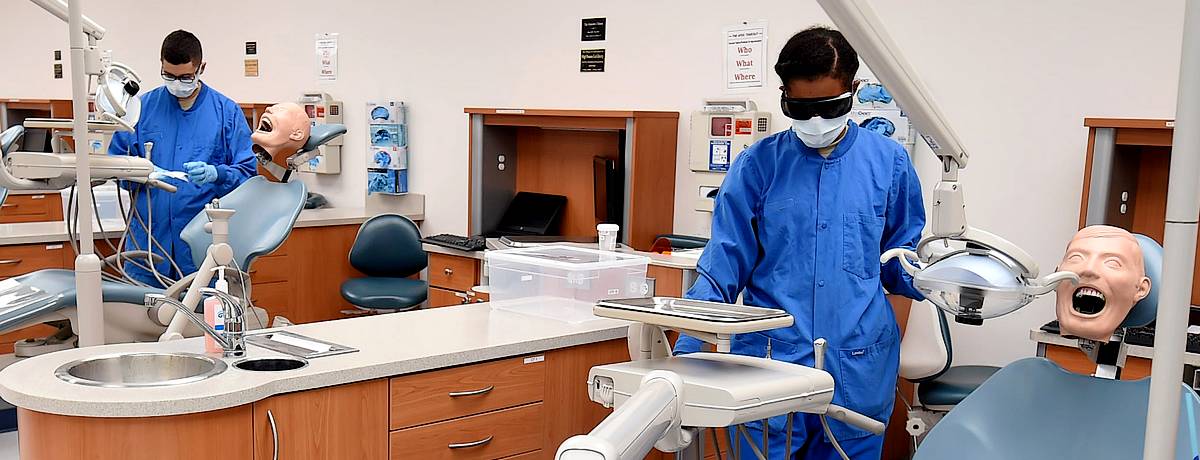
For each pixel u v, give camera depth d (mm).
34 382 2205
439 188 5699
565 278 2979
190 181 3934
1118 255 1599
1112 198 3236
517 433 2766
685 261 3910
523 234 5000
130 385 2195
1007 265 1445
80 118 2562
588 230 4992
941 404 3318
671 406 1274
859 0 1177
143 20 7605
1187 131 915
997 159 3787
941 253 1536
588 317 2971
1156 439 968
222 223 2678
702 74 4547
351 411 2418
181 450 2150
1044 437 1679
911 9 3965
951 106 3883
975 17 3807
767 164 2506
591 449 958
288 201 3238
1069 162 3627
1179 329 944
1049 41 3648
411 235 5258
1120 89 3514
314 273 5477
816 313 2439
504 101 5348
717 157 4371
